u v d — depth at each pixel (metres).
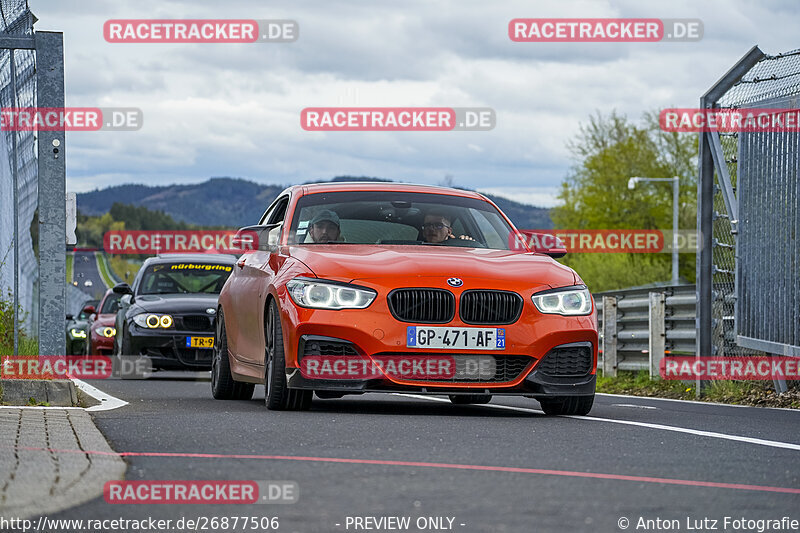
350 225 23.56
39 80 24.36
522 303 20.73
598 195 154.25
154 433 16.45
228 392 26.78
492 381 20.53
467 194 25.33
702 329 31.45
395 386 20.30
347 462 13.48
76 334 59.31
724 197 31.06
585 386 21.05
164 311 40.19
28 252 49.84
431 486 11.80
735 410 24.59
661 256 141.12
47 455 13.45
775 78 28.67
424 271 20.66
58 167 24.36
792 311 27.28
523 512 10.45
